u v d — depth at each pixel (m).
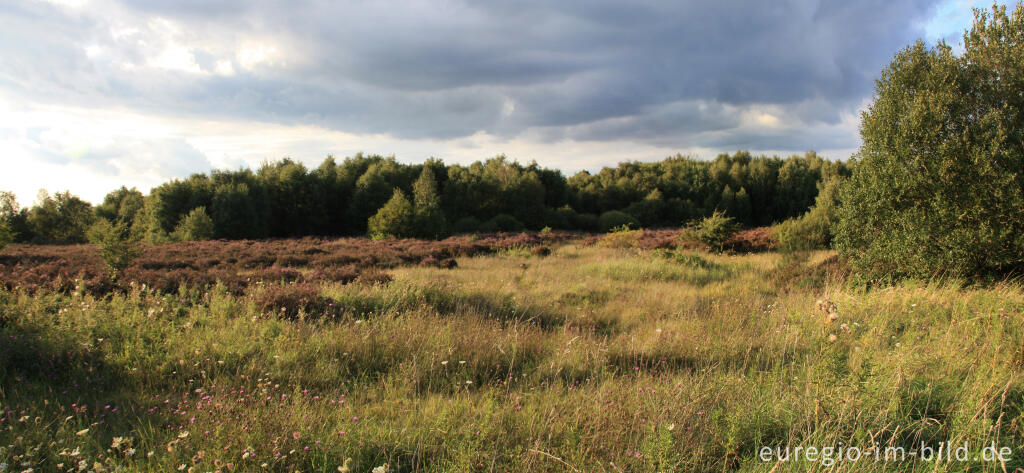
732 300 8.56
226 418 3.25
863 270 9.88
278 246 24.67
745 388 3.86
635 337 6.30
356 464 2.84
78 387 4.26
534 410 3.75
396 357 5.36
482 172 60.59
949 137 8.60
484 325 6.83
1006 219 8.09
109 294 7.90
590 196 61.09
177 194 42.62
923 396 3.54
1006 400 3.35
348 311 7.16
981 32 8.97
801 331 5.78
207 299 7.49
